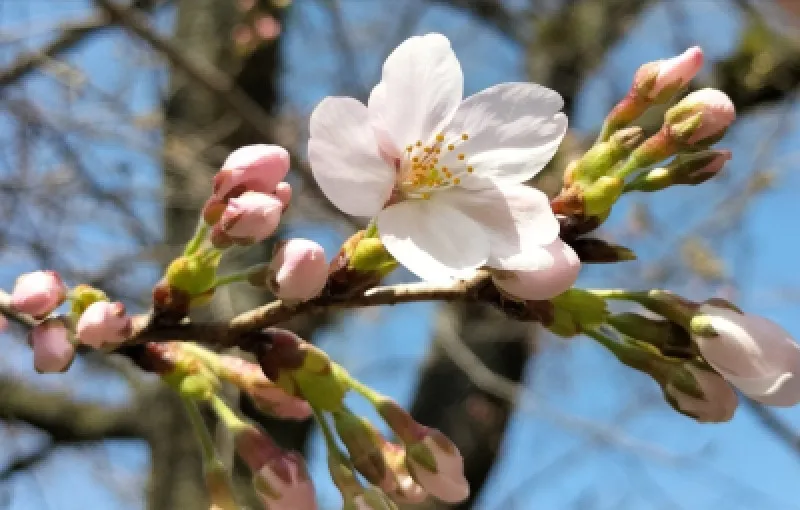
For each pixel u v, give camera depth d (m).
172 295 0.18
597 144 0.19
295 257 0.17
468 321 0.54
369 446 0.19
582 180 0.18
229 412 0.20
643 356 0.19
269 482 0.19
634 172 0.19
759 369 0.18
